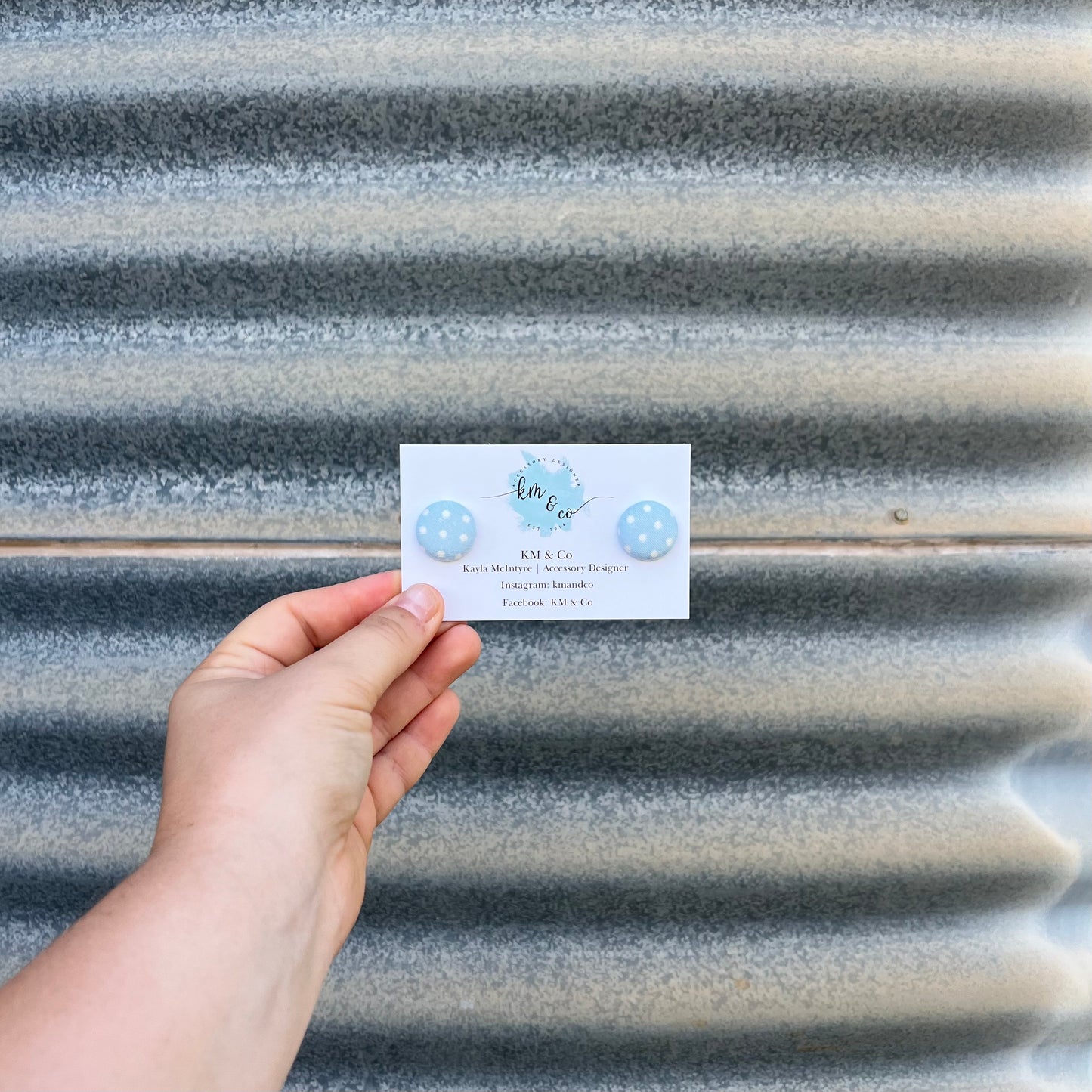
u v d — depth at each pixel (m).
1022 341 0.36
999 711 0.37
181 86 0.36
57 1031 0.26
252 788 0.29
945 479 0.37
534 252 0.36
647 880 0.38
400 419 0.36
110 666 0.37
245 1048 0.27
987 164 0.36
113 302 0.36
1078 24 0.36
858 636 0.37
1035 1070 0.38
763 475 0.36
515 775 0.37
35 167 0.36
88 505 0.37
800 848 0.37
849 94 0.36
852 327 0.36
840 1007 0.38
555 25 0.36
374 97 0.35
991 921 0.38
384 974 0.38
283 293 0.36
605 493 0.34
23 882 0.38
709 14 0.36
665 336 0.36
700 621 0.37
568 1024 0.38
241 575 0.37
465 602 0.34
